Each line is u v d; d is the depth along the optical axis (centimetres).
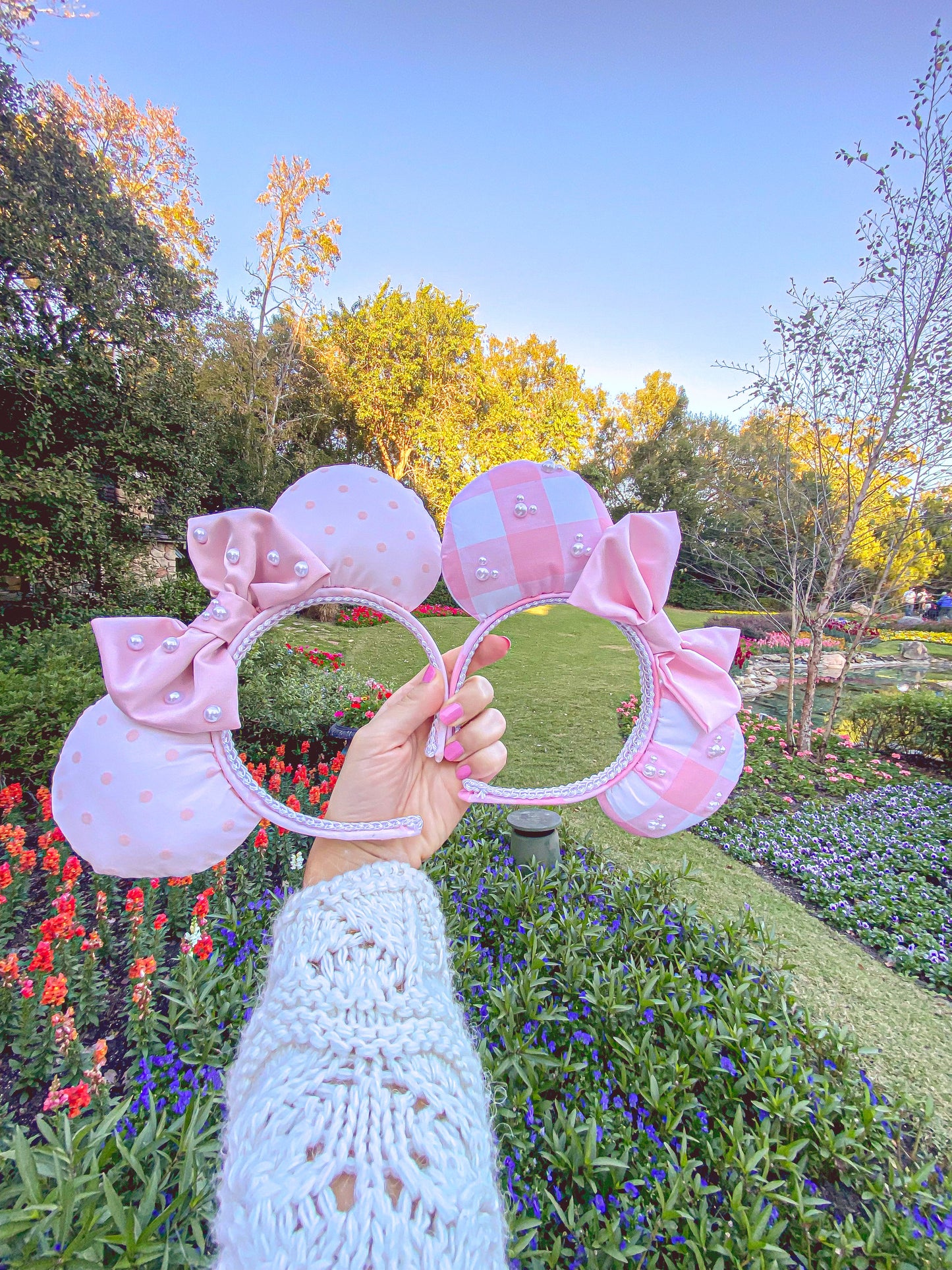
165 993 206
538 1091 161
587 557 87
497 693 772
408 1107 41
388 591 84
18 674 394
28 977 191
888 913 309
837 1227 134
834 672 1030
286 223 1430
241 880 262
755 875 353
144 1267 113
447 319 1662
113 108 1151
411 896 57
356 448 1906
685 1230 135
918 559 550
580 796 87
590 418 2798
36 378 591
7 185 591
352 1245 34
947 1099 194
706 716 85
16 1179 133
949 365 436
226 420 1211
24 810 328
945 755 572
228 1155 42
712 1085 167
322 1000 46
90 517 626
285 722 425
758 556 631
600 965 209
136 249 705
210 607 77
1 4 577
